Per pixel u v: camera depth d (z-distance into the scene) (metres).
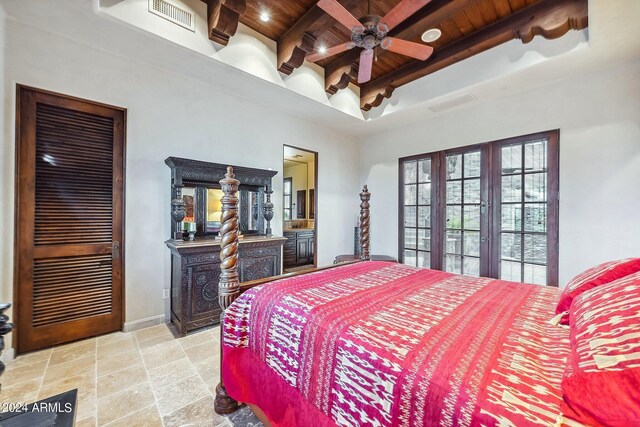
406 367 0.95
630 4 2.10
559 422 0.69
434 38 3.10
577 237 3.13
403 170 4.85
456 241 4.15
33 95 2.39
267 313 1.54
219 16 2.53
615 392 0.68
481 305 1.52
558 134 3.26
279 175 4.21
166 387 2.00
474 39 3.10
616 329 0.84
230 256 1.80
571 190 3.17
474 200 3.96
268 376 1.46
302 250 5.97
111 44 2.61
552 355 1.00
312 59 2.71
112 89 2.76
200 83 3.34
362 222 2.98
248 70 3.08
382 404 0.96
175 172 2.99
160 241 3.08
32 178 2.41
